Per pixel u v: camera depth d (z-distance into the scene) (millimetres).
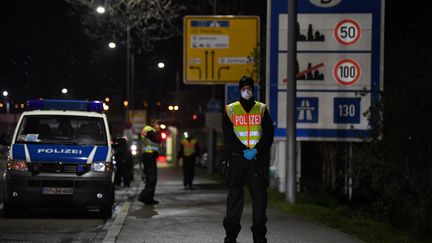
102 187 17875
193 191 30125
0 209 19828
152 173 22078
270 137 11516
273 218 17234
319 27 21562
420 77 19734
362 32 21562
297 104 21594
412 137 19703
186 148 32688
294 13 20219
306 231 14875
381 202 19781
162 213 18969
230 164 11602
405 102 19703
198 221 16922
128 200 24750
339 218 17250
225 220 11750
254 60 27047
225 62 32062
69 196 17656
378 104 20141
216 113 44344
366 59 21547
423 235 16531
